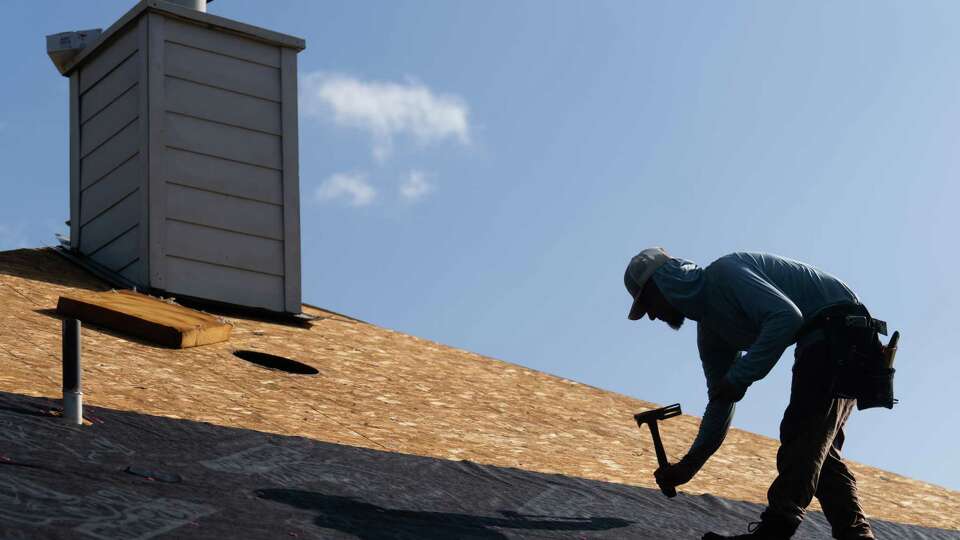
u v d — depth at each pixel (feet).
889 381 14.65
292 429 19.34
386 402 24.11
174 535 12.19
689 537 16.89
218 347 26.05
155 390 20.18
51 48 33.60
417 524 14.74
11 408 16.02
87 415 16.69
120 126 31.63
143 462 14.99
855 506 15.60
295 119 32.81
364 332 32.73
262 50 32.65
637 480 20.71
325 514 14.25
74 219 33.04
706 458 16.60
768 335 14.53
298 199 32.50
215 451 16.48
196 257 30.58
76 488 13.05
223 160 31.48
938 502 23.97
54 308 26.05
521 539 15.02
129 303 26.23
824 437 14.70
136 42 31.22
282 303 31.81
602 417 27.96
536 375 32.09
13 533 11.18
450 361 31.27
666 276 15.75
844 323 14.74
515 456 20.99
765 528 14.74
